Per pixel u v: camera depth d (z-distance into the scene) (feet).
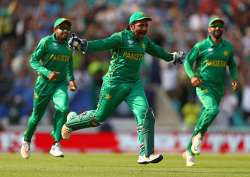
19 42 238.68
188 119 216.54
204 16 255.29
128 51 100.37
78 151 195.11
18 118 212.23
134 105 101.14
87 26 239.71
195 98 219.61
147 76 219.61
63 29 120.98
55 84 122.83
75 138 195.52
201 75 121.19
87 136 195.62
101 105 102.78
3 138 193.98
